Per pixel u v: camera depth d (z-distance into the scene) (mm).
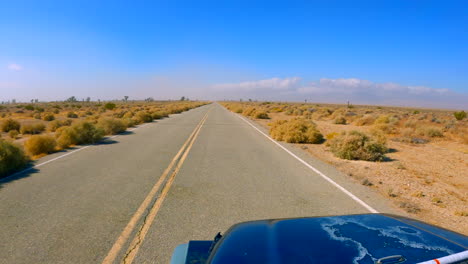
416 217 5992
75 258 3988
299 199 6754
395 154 14805
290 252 1892
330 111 55938
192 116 43375
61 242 4441
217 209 5969
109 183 7832
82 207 5977
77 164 10242
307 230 2246
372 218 2574
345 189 7707
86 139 15742
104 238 4594
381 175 9703
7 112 53281
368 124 31391
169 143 15711
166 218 5445
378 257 1809
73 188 7328
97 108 70688
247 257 1882
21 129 24031
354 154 12562
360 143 12688
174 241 4512
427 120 34688
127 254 4102
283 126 18906
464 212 6297
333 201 6668
